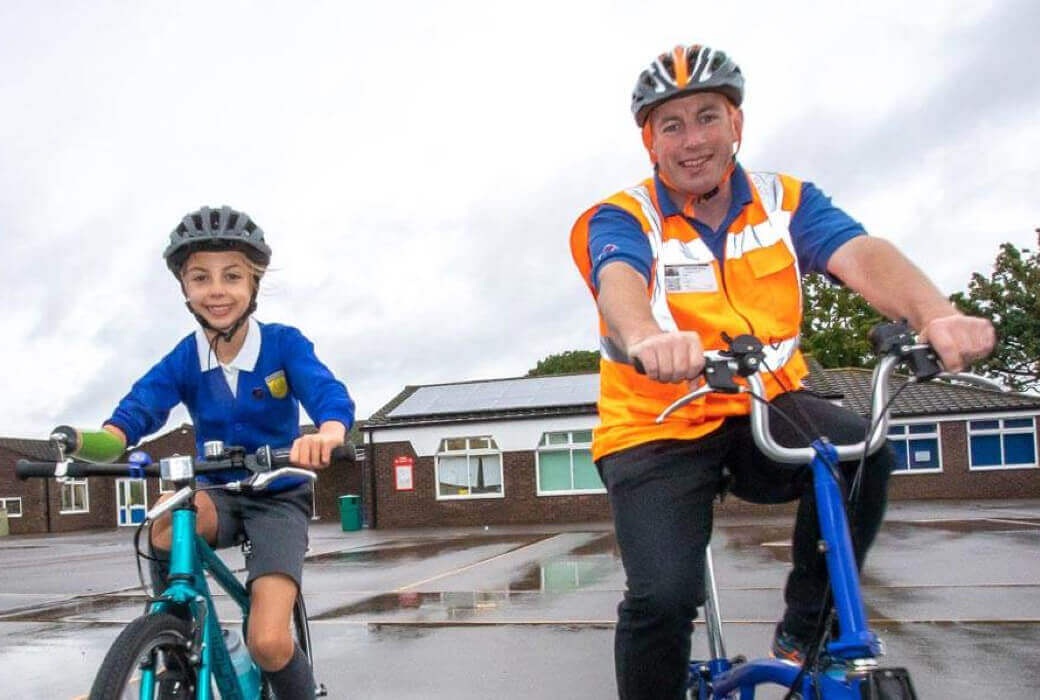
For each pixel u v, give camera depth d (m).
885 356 2.01
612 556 12.20
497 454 25.67
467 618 7.27
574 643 6.03
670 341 1.80
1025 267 38.34
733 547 12.31
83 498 36.19
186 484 2.72
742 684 2.56
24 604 9.75
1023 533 12.66
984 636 5.62
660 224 2.61
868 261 2.38
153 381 3.25
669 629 2.40
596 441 2.69
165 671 2.57
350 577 10.93
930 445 24.86
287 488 3.17
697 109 2.50
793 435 2.43
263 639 2.85
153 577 3.04
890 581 8.23
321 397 3.14
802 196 2.70
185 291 3.19
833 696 1.87
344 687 5.05
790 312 2.61
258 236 3.19
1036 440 24.14
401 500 26.08
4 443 35.50
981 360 1.94
